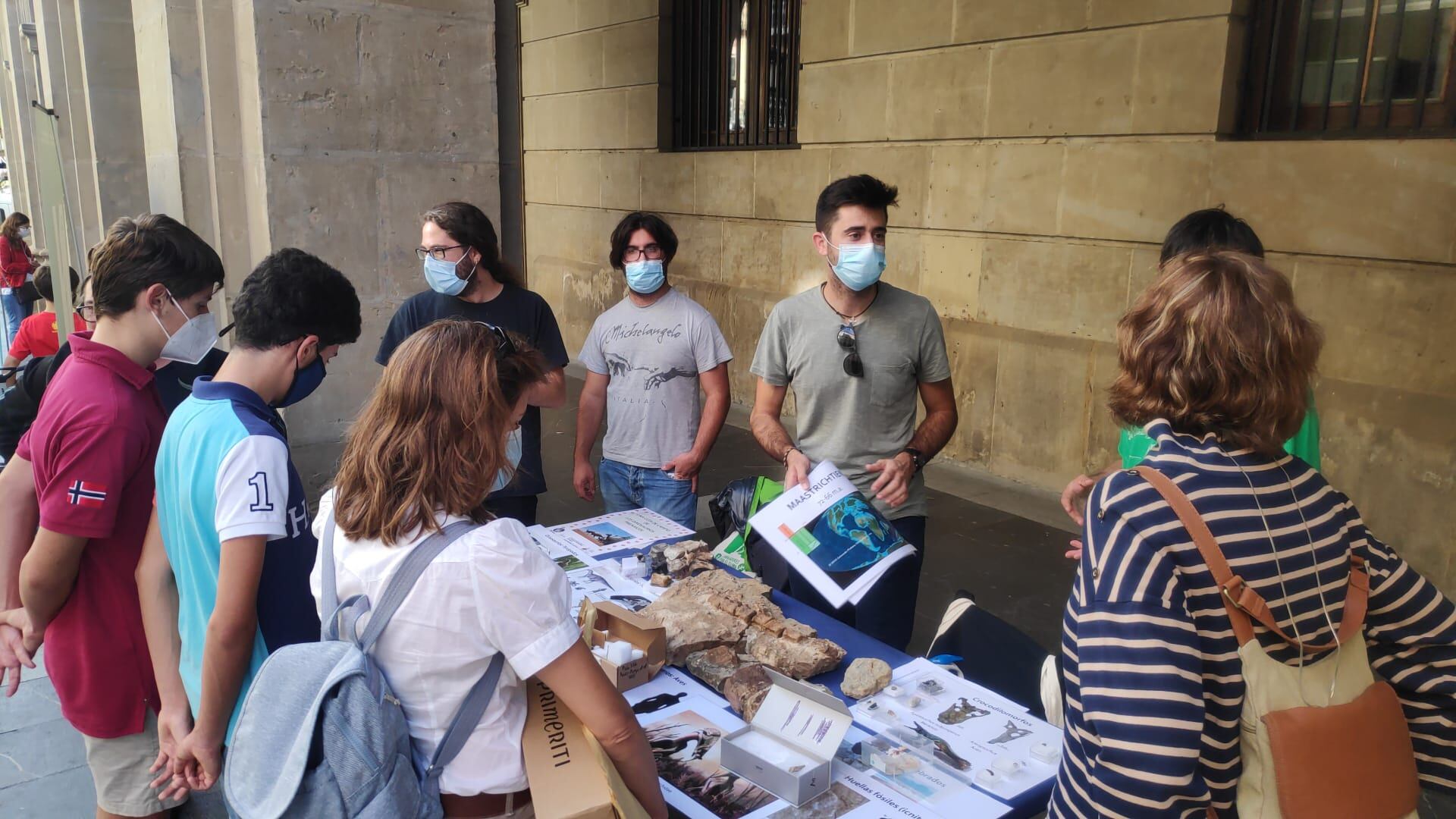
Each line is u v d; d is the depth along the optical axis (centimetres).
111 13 761
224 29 477
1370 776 119
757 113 739
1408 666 135
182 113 496
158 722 196
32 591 186
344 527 134
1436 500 397
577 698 132
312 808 123
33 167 1291
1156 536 117
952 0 561
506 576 128
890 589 266
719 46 770
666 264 329
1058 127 519
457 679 131
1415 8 408
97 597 193
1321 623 121
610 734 134
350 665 126
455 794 133
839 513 233
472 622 128
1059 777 133
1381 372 413
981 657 228
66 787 268
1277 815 118
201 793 241
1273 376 120
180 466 172
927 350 273
